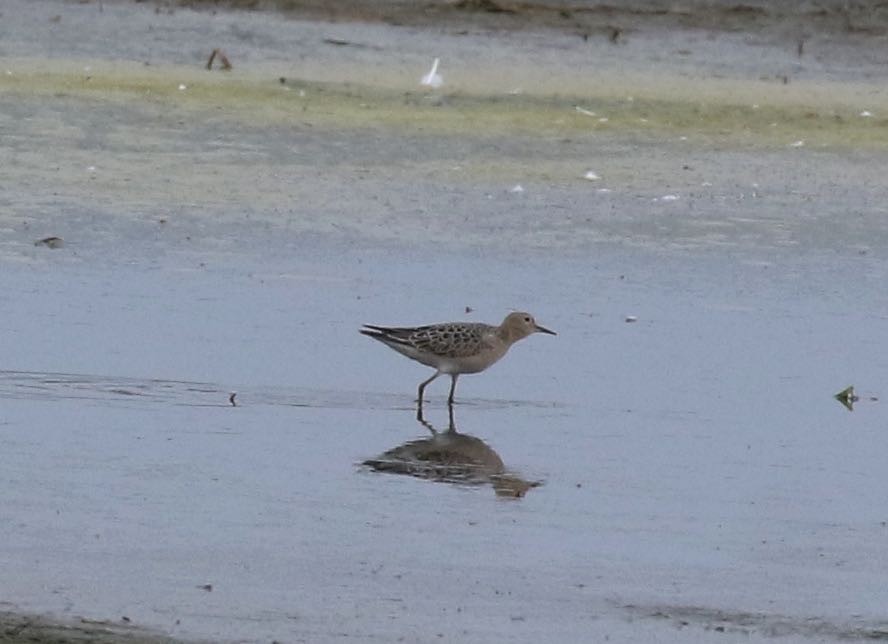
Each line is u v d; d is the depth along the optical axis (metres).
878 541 12.51
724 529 12.69
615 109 27.33
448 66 29.56
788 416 15.48
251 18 31.91
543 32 31.78
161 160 23.38
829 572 11.88
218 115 25.83
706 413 15.54
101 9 31.92
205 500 12.88
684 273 19.83
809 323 18.27
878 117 27.62
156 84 27.41
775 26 32.19
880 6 33.12
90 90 26.72
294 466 13.76
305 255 19.91
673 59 30.64
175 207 21.38
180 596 11.01
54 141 23.88
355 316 17.89
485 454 14.25
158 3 32.69
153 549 11.84
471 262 19.92
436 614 10.88
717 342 17.56
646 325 18.06
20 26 30.56
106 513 12.51
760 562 12.03
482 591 11.33
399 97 27.48
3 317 17.34
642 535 12.49
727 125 26.77
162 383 15.71
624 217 21.92
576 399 15.89
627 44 31.23
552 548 12.16
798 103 28.20
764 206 22.64
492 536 12.36
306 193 22.34
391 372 16.42
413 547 12.08
